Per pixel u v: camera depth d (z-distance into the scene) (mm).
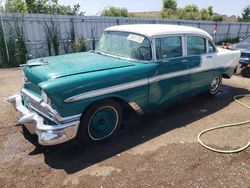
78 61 4355
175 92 5059
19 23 11516
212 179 3307
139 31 4652
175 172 3430
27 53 11656
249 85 7859
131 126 4777
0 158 3666
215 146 4113
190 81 5320
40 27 12242
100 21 14461
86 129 3877
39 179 3256
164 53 4684
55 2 16359
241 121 5098
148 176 3338
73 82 3498
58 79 3496
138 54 4488
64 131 3514
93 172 3404
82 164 3568
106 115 4086
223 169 3521
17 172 3377
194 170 3484
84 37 13891
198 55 5410
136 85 4227
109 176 3330
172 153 3881
